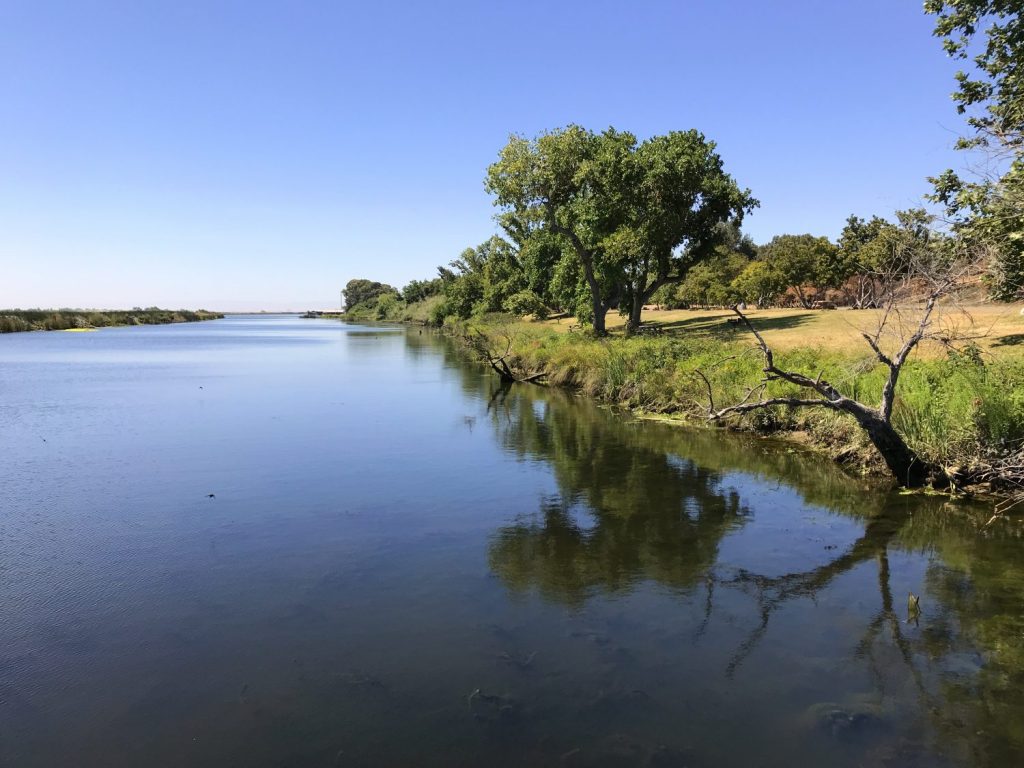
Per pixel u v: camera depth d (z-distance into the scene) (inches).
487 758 176.9
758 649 232.8
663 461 515.5
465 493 434.9
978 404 405.7
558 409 789.9
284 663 226.8
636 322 1550.2
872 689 207.2
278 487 449.7
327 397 898.1
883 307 439.5
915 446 422.3
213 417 730.2
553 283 1782.7
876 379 501.0
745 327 1286.9
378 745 182.7
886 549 325.4
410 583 293.6
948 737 183.3
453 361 1518.2
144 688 212.4
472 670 221.1
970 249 412.8
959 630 243.3
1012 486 390.6
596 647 235.8
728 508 396.8
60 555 327.6
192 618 261.0
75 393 927.0
